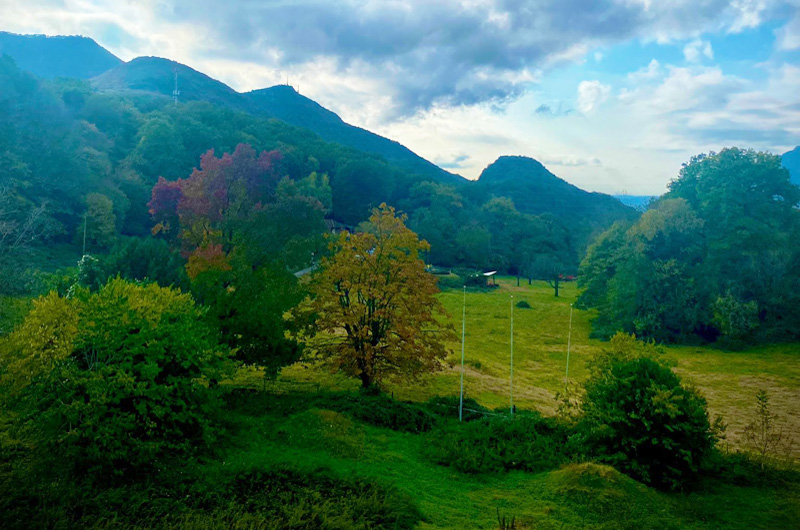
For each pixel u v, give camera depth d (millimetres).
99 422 14898
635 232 67500
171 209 77688
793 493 17797
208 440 16969
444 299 83000
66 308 15477
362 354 30078
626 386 19594
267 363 26953
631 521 15023
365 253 32281
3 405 15234
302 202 73500
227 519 12836
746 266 63156
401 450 20656
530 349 54844
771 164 68688
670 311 62438
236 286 28750
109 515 12578
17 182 63312
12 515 11969
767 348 59156
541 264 113500
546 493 16844
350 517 13328
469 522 14414
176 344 17266
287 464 16047
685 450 17984
